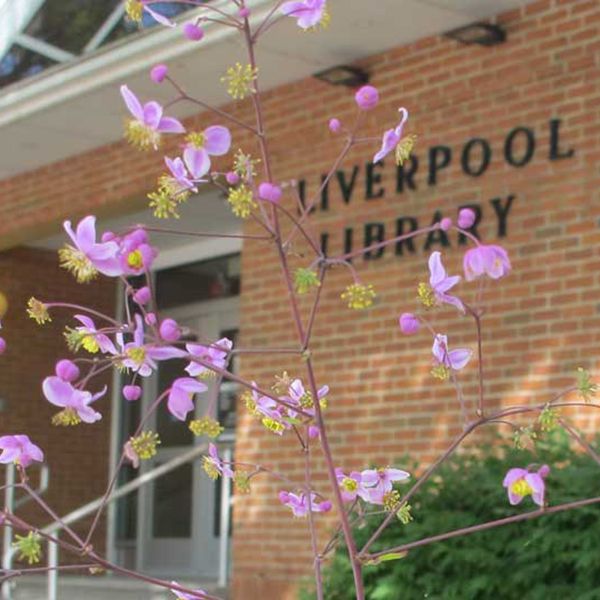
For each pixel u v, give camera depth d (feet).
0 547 39.04
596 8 24.79
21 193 37.78
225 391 39.47
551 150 25.13
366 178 28.22
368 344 27.84
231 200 10.18
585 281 24.39
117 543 42.88
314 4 10.64
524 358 25.05
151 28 26.89
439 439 26.27
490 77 26.27
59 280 42.83
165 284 43.65
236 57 27.43
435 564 21.09
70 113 31.71
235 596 29.76
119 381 43.45
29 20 29.63
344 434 28.07
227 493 32.65
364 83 28.45
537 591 20.12
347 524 10.63
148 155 33.60
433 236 26.84
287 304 29.66
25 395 41.98
